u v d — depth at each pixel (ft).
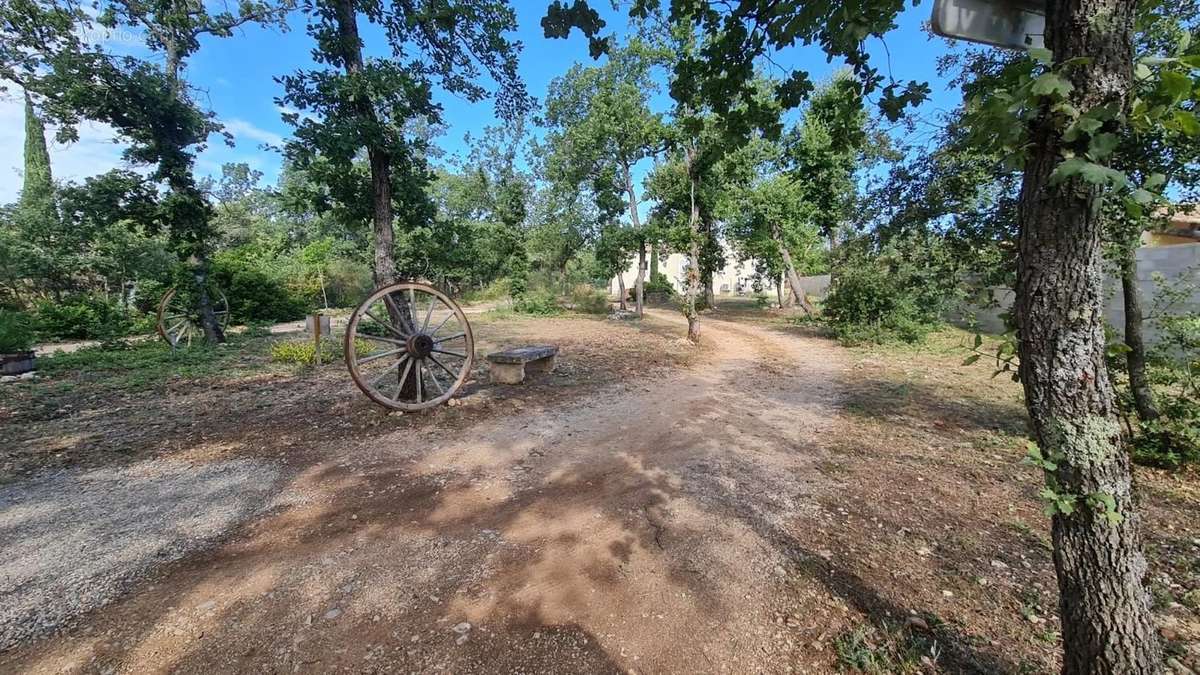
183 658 7.54
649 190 51.34
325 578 9.57
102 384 25.94
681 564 10.09
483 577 9.64
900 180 18.79
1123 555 4.96
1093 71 4.19
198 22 34.81
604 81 49.70
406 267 26.81
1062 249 4.59
